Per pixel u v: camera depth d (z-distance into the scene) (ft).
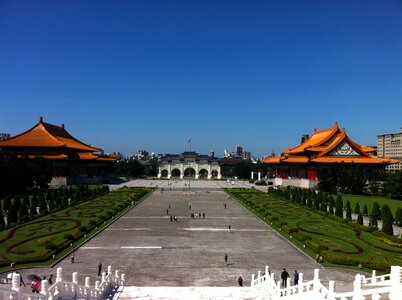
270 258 177.88
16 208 258.98
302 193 368.27
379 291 78.13
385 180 419.13
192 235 224.33
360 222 251.60
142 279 148.77
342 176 419.33
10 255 173.37
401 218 255.29
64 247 189.57
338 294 84.89
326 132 594.24
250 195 445.37
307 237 206.28
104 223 257.75
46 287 95.09
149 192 489.67
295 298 103.24
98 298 117.39
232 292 126.21
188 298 119.03
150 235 223.71
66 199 341.82
